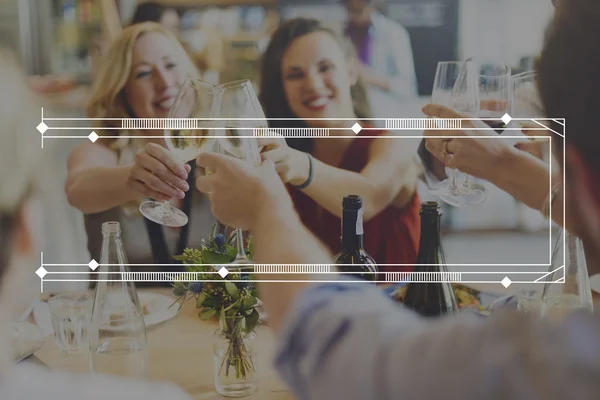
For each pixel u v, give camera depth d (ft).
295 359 1.84
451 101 4.54
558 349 1.51
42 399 1.49
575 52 1.57
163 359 3.82
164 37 6.91
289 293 2.02
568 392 1.47
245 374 3.43
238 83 3.98
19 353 3.53
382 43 6.93
